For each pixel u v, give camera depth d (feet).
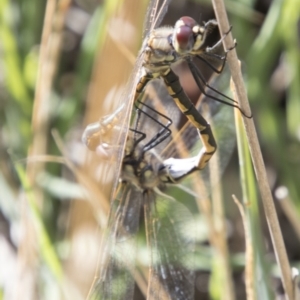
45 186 3.45
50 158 3.40
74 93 3.52
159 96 3.32
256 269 3.25
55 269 3.32
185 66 3.56
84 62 3.51
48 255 3.32
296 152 3.50
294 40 3.48
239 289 3.48
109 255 3.30
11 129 3.52
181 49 3.22
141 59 3.22
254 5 3.58
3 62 3.51
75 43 3.63
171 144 3.33
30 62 3.54
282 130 3.52
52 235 3.46
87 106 3.43
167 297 3.34
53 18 3.44
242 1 3.50
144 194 3.34
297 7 3.45
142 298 3.49
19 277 3.37
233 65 3.19
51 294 3.36
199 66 3.57
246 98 3.20
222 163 3.32
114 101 3.37
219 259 3.33
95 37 3.51
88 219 3.37
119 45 3.35
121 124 3.23
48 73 3.46
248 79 3.49
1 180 3.46
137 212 3.34
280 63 3.55
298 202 3.47
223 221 3.33
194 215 3.45
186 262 3.35
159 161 3.32
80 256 3.36
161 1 3.38
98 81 3.38
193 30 3.22
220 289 3.35
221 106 3.31
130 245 3.33
